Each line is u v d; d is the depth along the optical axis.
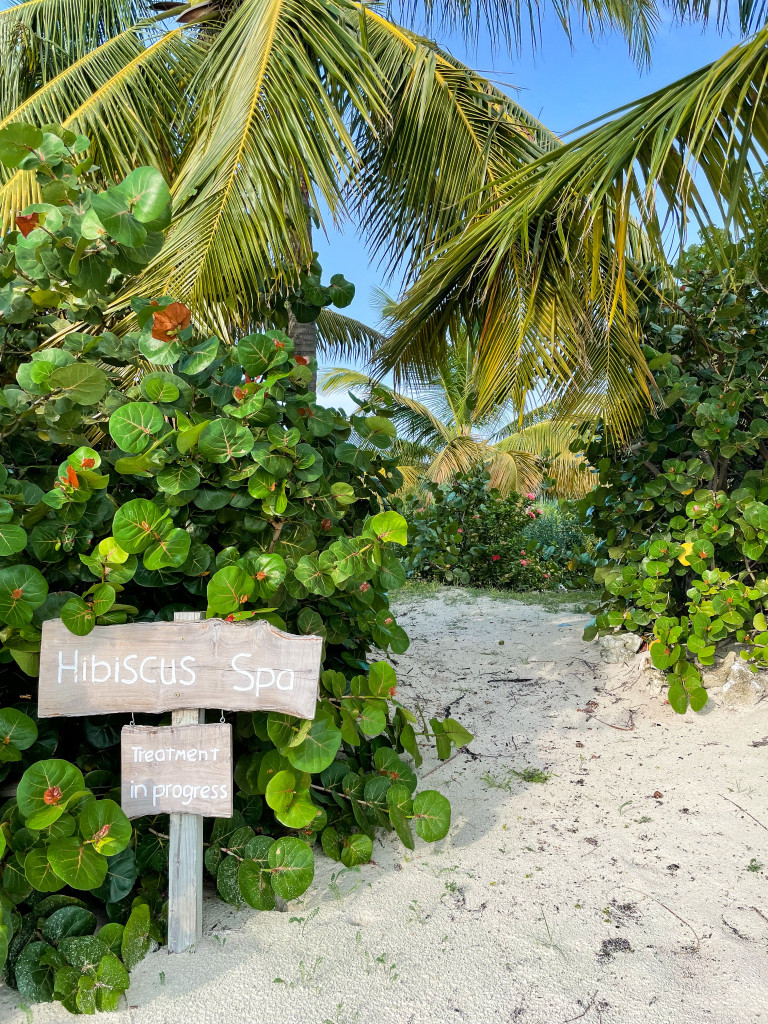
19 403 1.93
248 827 1.97
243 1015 1.52
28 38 5.94
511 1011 1.53
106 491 2.18
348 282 3.46
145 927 1.72
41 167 2.04
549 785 2.70
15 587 1.66
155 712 1.75
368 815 2.20
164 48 5.14
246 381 2.25
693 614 3.25
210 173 3.74
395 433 2.33
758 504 3.18
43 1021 1.52
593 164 2.82
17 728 1.71
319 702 2.09
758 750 2.80
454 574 7.49
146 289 3.37
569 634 4.62
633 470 3.86
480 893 1.99
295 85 3.91
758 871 2.06
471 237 3.25
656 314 3.86
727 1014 1.50
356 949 1.74
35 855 1.60
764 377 3.74
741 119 2.64
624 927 1.82
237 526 2.19
